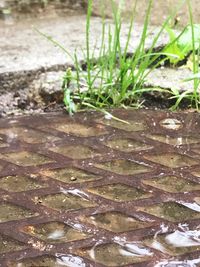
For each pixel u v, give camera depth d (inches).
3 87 30.8
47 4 44.8
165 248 21.0
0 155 26.1
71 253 20.8
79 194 23.7
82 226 22.0
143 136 27.6
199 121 28.8
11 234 21.6
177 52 32.6
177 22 37.4
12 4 44.7
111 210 22.8
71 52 34.0
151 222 22.2
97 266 20.3
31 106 30.2
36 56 33.3
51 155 26.1
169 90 30.3
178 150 26.6
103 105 29.9
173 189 24.0
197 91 30.2
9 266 20.3
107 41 36.2
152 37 35.8
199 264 20.4
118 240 21.4
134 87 30.1
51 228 21.9
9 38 37.1
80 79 31.0
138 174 25.0
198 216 22.6
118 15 33.5
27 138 27.4
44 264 20.4
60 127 28.2
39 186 24.1
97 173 25.0
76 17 42.3
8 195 23.6
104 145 26.9
